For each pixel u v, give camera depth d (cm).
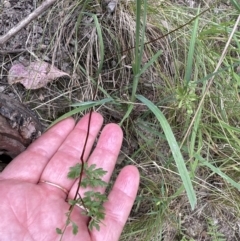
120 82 26
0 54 26
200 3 28
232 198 27
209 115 26
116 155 23
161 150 26
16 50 26
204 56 26
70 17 26
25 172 22
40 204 21
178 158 21
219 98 26
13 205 21
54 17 26
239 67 28
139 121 26
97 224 20
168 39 27
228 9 28
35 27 26
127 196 22
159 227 26
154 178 26
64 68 26
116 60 26
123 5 27
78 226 21
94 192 21
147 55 26
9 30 25
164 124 21
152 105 23
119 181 22
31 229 21
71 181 22
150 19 26
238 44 26
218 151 27
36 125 24
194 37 23
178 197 26
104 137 23
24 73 26
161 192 26
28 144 24
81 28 26
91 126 23
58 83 26
